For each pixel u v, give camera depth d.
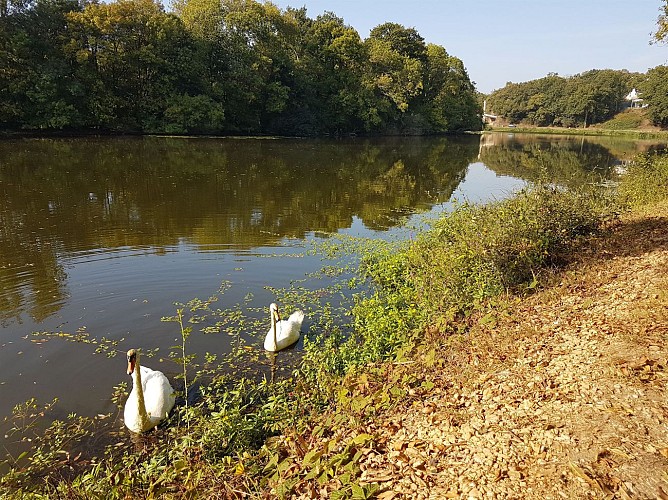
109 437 6.40
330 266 12.72
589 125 114.75
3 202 18.36
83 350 8.37
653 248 10.10
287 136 56.44
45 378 7.57
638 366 5.57
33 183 21.95
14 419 6.65
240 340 8.90
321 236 15.73
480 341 7.20
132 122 47.50
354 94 60.22
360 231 16.64
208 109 49.53
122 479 5.32
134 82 49.00
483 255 9.61
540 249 9.88
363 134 67.94
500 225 10.09
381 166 34.88
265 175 27.55
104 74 46.53
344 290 11.28
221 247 14.02
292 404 6.64
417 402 5.89
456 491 4.26
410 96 69.44
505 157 44.72
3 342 8.53
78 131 44.72
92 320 9.43
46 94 40.62
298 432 5.79
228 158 34.06
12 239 14.02
